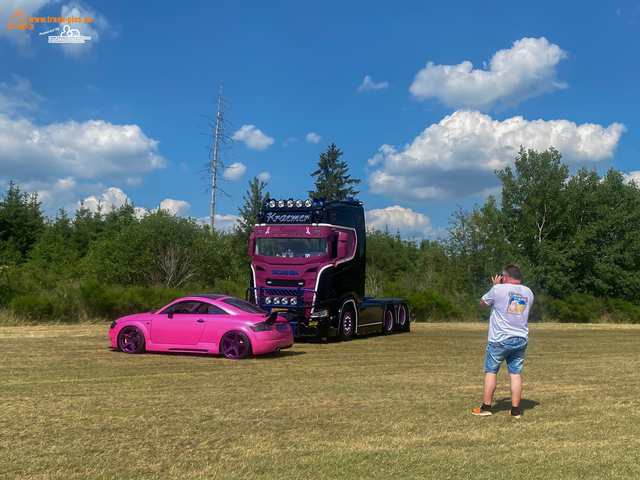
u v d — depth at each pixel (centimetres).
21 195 5847
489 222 3042
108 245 2672
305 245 1480
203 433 565
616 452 513
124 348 1173
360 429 586
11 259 4325
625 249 3488
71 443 527
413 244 8031
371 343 1471
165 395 747
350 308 1573
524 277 3119
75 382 834
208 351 1121
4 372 914
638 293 3397
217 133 4638
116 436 552
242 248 3662
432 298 2512
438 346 1404
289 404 700
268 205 1534
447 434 571
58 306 1925
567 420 637
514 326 645
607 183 3666
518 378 652
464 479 441
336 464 473
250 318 1120
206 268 2805
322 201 1502
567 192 3269
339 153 6956
